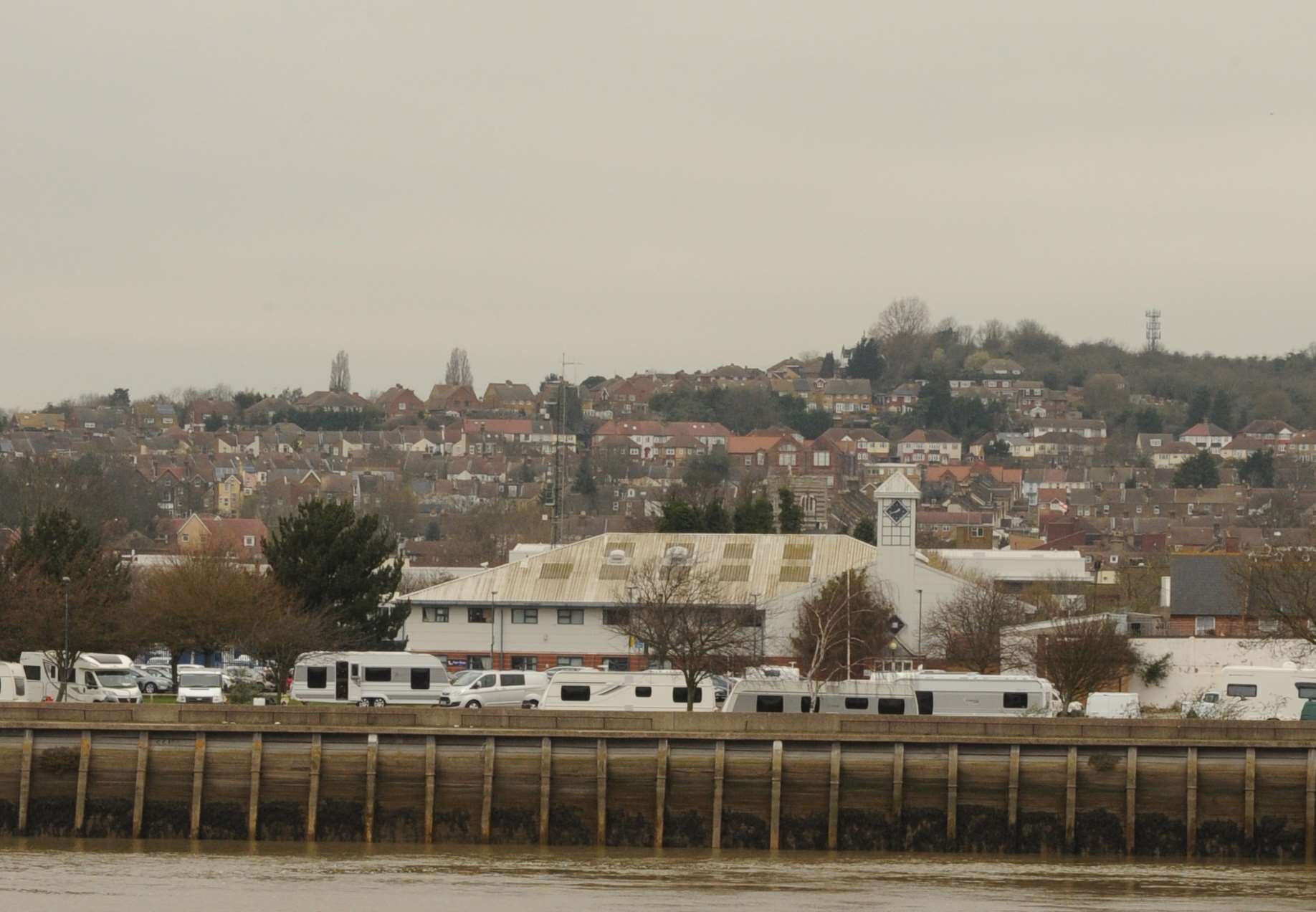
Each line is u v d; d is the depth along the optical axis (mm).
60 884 179250
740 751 198250
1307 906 176125
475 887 179625
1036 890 181375
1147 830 197250
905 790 197500
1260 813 196875
